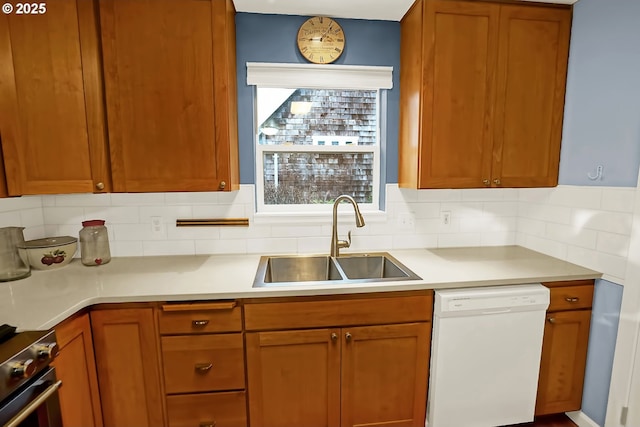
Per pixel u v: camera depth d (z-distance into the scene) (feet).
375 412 5.16
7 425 2.98
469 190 6.88
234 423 4.92
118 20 4.85
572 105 5.69
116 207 6.17
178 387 4.74
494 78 5.55
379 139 6.79
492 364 5.12
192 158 5.21
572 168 5.72
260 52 6.07
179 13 4.93
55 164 4.92
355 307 4.84
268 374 4.85
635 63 4.69
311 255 6.40
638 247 4.71
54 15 4.70
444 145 5.58
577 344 5.49
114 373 4.61
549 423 5.80
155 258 6.20
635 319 4.78
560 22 5.63
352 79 6.28
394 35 6.32
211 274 5.27
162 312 4.56
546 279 5.17
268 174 6.72
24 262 5.25
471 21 5.40
